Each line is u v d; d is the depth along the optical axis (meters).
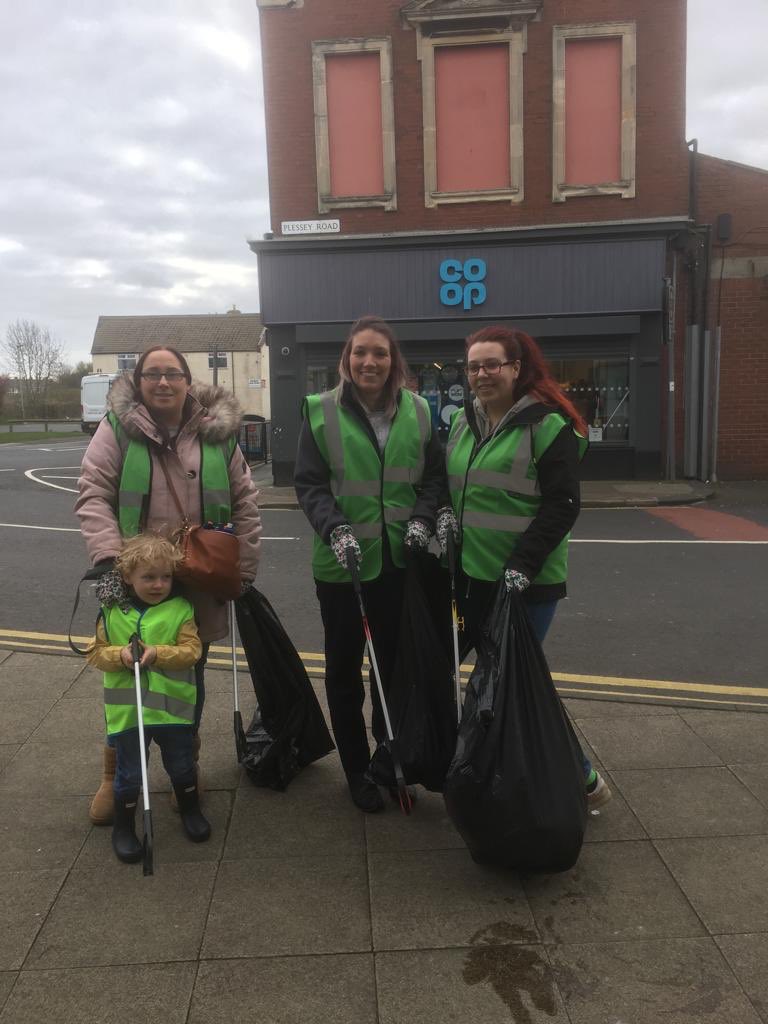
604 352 13.00
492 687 2.48
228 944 2.26
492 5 12.16
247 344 53.34
